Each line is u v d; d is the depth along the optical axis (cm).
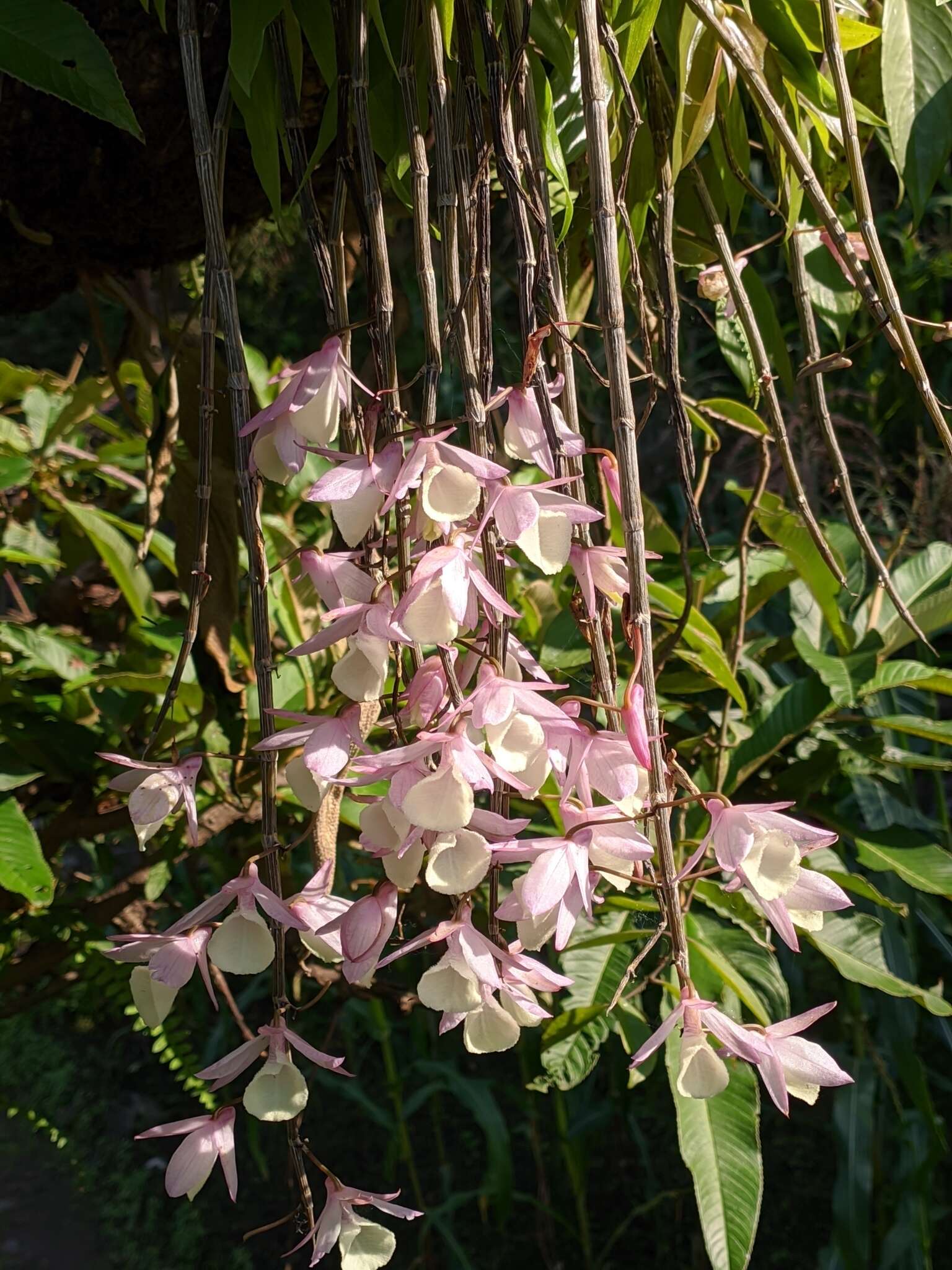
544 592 92
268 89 45
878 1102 130
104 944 82
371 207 39
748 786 84
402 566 37
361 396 43
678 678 80
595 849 37
